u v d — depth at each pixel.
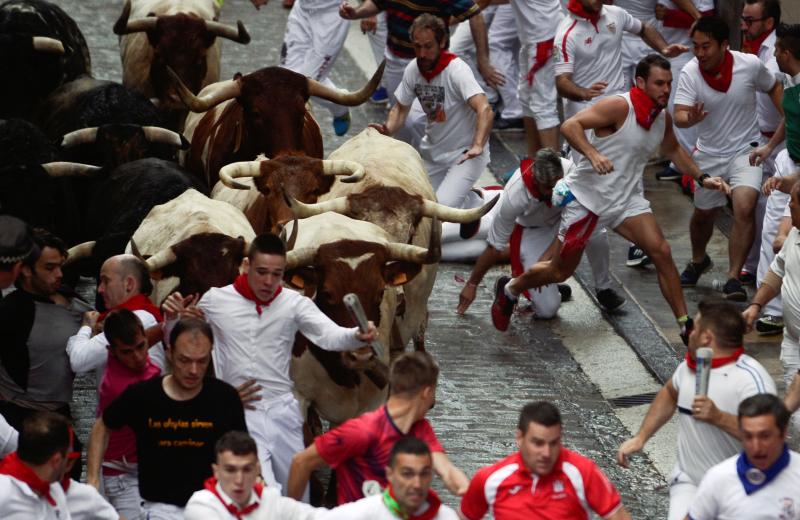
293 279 16.42
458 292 25.22
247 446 12.13
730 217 28.31
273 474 15.27
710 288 25.03
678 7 29.58
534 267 22.11
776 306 22.80
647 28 27.03
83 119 23.59
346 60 37.53
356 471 12.99
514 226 23.31
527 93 28.98
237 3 42.16
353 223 17.52
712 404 13.59
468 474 18.69
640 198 21.95
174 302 14.77
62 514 12.61
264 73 22.06
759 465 12.39
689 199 28.81
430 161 25.80
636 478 18.84
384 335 16.84
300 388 16.80
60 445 12.32
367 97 22.50
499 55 32.44
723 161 23.78
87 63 28.69
